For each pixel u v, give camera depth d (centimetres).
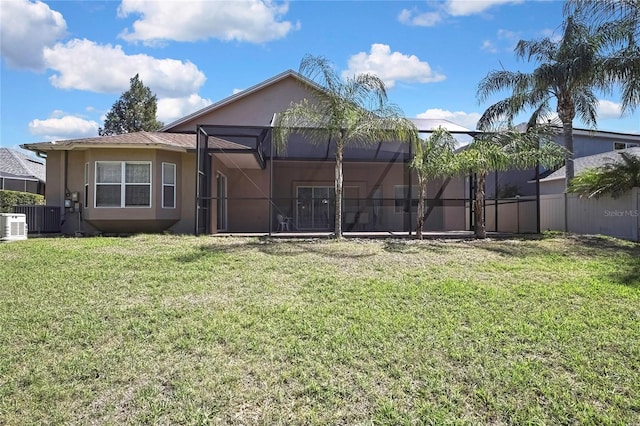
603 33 1306
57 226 1279
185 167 1320
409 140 1129
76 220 1291
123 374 340
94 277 639
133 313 482
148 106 3988
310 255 838
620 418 288
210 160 1318
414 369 354
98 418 284
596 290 603
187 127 1838
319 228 1605
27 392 313
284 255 832
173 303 523
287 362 365
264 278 650
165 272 677
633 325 460
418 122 1780
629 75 1215
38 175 2594
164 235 1134
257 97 1855
